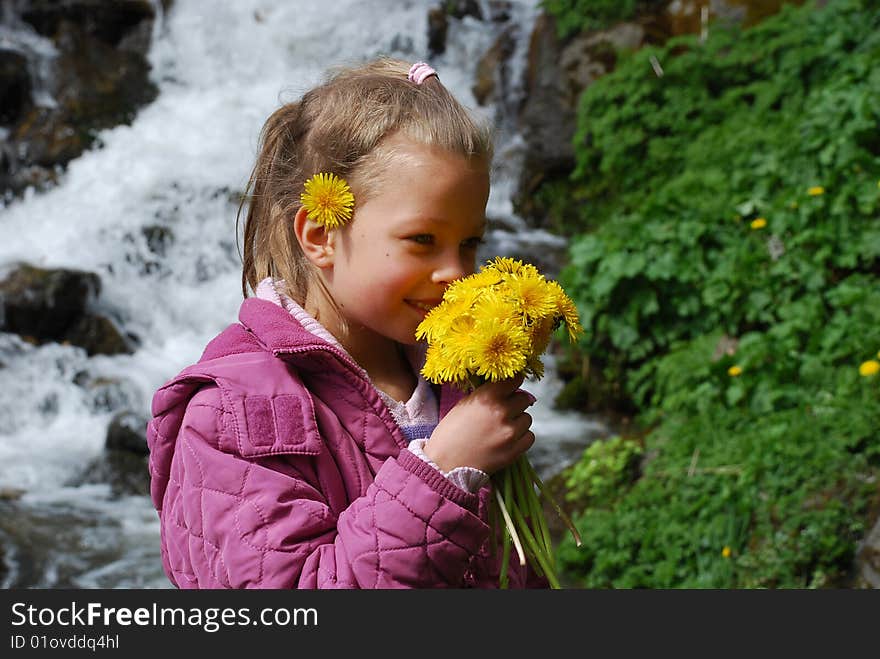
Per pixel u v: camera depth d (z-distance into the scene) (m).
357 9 10.05
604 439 6.00
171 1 10.06
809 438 4.47
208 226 8.25
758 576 4.00
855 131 6.11
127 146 8.82
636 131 7.77
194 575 1.44
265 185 1.64
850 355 5.11
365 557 1.31
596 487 5.04
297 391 1.46
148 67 9.76
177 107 9.37
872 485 4.14
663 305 6.27
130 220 8.09
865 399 4.66
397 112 1.46
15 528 5.13
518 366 1.35
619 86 7.86
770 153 6.59
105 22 9.85
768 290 5.81
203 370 1.46
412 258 1.43
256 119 9.25
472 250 1.51
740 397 5.13
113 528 5.27
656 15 8.37
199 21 9.98
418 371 1.67
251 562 1.35
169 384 1.50
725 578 4.08
